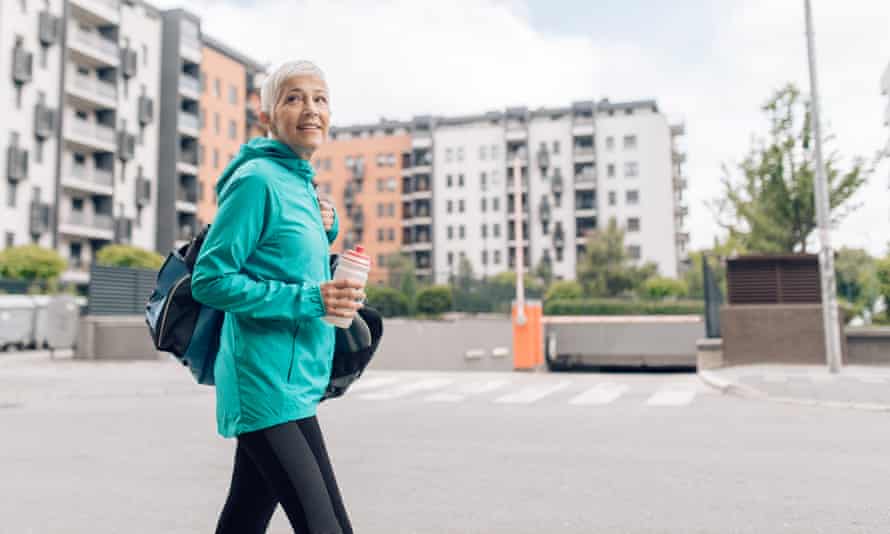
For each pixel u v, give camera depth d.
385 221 85.19
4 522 4.52
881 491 5.14
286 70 2.21
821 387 11.98
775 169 21.38
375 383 14.97
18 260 32.12
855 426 8.28
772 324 17.05
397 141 85.62
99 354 19.39
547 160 78.69
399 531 4.27
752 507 4.75
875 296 22.81
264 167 2.07
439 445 7.30
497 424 8.82
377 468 6.15
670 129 84.81
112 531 4.32
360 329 2.32
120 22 47.78
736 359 17.12
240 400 2.02
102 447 7.27
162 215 51.25
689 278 55.59
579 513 4.66
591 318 31.88
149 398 12.19
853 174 20.78
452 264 81.62
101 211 46.38
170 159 51.53
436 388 13.92
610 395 12.35
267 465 2.02
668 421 8.93
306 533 1.98
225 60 59.56
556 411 10.13
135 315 20.55
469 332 23.19
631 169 77.31
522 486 5.44
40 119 41.22
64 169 43.16
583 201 78.75
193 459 6.63
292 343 2.07
